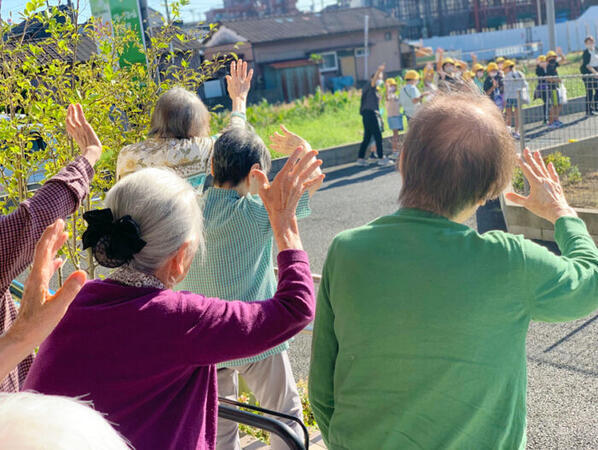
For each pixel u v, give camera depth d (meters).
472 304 1.52
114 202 1.69
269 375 2.67
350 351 1.62
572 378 4.66
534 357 5.05
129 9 4.40
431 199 1.63
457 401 1.54
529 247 1.57
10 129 3.55
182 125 3.14
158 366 1.59
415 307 1.54
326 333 1.75
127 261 1.66
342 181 13.16
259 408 2.16
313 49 51.44
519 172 9.40
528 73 33.94
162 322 1.59
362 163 14.76
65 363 1.58
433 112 1.65
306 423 3.85
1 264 1.77
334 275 1.66
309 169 1.86
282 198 1.85
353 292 1.61
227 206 2.60
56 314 1.35
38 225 1.79
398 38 54.00
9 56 3.77
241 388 4.11
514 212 8.09
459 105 1.65
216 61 4.21
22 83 3.62
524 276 1.54
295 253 1.79
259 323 1.65
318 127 21.45
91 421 0.69
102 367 1.57
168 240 1.66
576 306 1.56
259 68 49.59
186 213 1.70
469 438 1.55
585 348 5.08
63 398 0.72
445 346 1.53
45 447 0.65
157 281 1.68
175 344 1.58
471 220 9.27
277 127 21.19
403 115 15.12
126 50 4.14
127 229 1.61
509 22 66.44
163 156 3.09
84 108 3.64
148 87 4.04
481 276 1.54
